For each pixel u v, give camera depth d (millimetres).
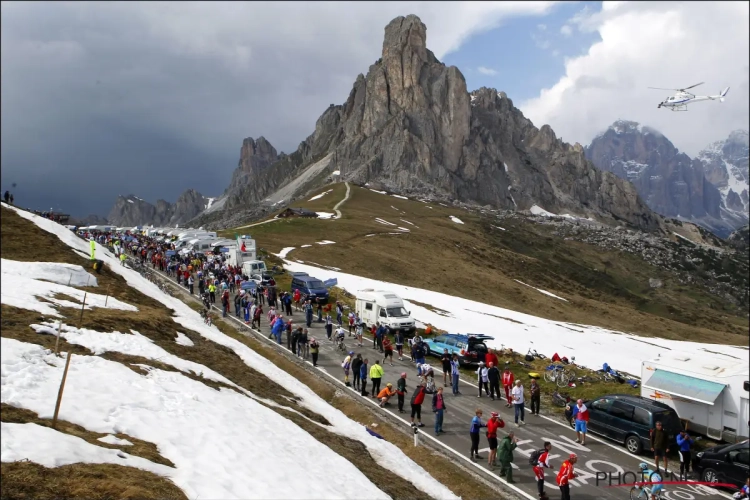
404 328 41844
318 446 17516
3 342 15812
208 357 25922
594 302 120625
